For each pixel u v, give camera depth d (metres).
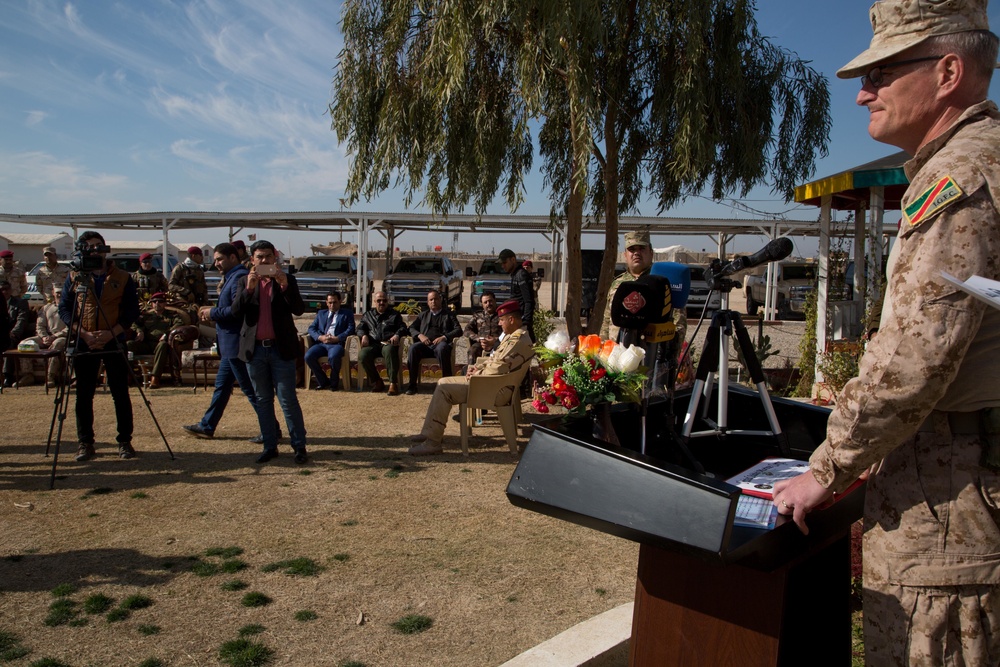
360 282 20.28
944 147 1.63
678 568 2.05
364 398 9.45
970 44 1.63
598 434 2.48
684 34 8.41
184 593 3.77
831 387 8.48
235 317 6.22
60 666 3.05
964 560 1.61
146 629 3.38
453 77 7.88
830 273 9.93
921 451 1.66
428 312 9.98
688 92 8.41
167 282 11.66
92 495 5.38
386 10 9.41
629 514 1.70
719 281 2.54
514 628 3.43
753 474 2.15
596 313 9.65
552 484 1.85
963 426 1.62
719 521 1.56
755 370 2.50
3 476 5.82
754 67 9.93
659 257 31.95
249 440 7.08
